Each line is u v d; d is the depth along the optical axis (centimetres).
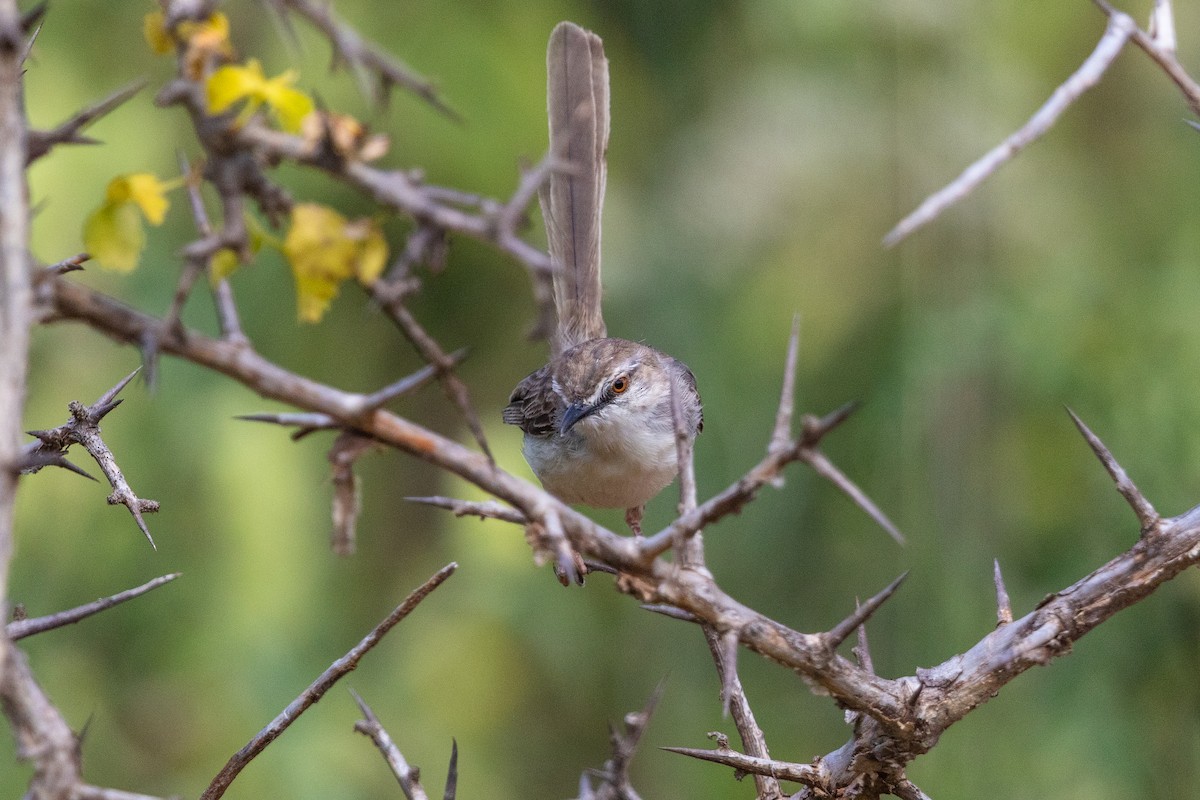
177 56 266
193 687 1100
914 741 392
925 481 1108
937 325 1123
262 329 1173
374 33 1128
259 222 358
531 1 1209
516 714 1271
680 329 1199
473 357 1295
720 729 1201
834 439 1168
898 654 1102
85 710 1073
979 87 1215
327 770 1102
